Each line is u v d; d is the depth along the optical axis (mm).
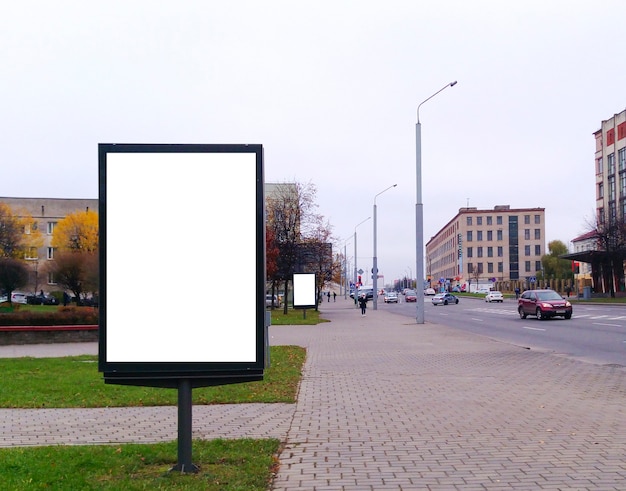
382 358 17250
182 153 6086
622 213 75562
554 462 6516
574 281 97062
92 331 25609
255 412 9555
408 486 5781
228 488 5559
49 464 6316
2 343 24234
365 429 8258
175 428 8453
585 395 10695
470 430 8102
